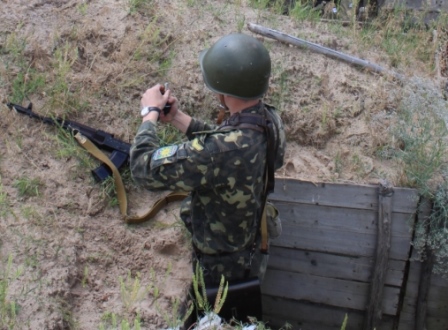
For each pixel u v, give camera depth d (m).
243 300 3.03
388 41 4.76
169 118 2.96
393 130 3.92
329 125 4.01
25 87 3.76
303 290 3.99
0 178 3.32
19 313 2.85
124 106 3.89
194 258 3.11
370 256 3.79
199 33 4.30
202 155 2.61
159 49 4.16
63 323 2.92
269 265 3.97
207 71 2.71
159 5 4.45
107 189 3.56
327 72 4.27
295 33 4.55
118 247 3.42
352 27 4.80
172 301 3.18
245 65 2.62
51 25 4.11
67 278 3.11
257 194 2.80
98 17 4.23
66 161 3.59
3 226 3.21
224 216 2.82
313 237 3.82
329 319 4.04
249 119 2.67
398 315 3.94
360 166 3.84
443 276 3.74
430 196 3.61
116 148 3.65
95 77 3.93
